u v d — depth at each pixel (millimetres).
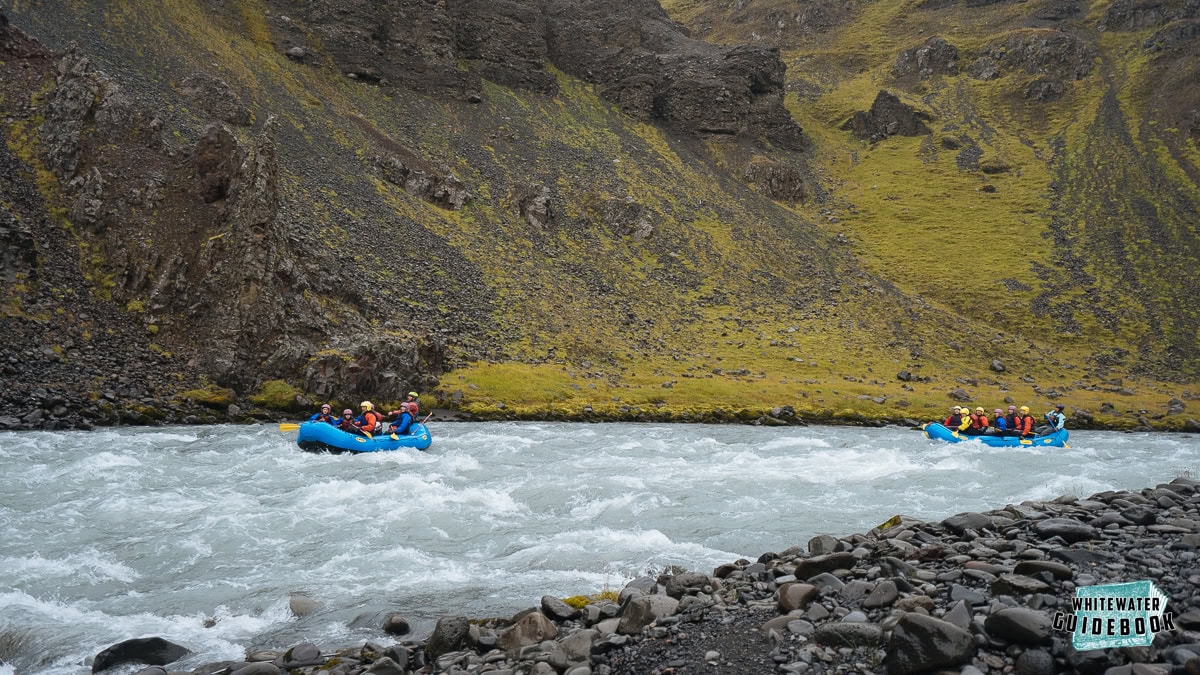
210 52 97312
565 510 22797
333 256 68875
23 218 53406
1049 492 26031
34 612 14148
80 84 63312
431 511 22016
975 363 90625
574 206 107875
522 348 71375
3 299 47250
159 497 23734
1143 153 152125
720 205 122438
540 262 91438
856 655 9250
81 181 57438
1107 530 13836
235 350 50719
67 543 18578
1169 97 168375
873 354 88688
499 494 24484
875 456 35781
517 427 50500
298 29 114875
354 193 84250
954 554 12844
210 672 10805
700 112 147750
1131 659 7969
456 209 95375
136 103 64812
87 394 43562
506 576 16344
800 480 27953
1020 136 170875
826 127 181375
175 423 44625
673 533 20016
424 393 56438
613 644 10562
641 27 167000
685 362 78750
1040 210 138625
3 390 41031
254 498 23922
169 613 14242
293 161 84125
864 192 147000
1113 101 174500
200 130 74062
